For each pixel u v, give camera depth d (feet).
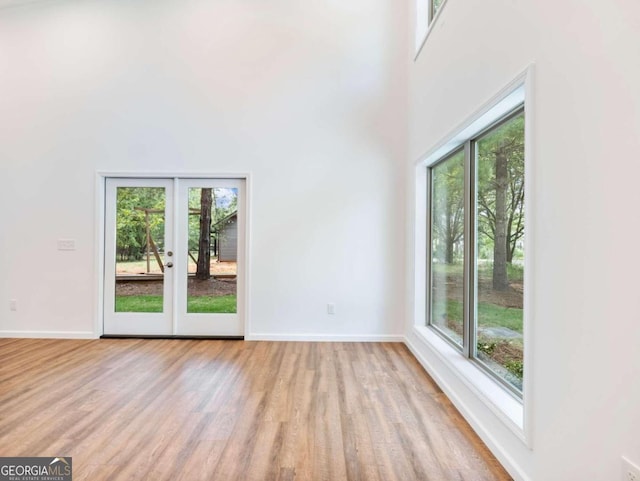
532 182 5.03
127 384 8.86
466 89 7.48
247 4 13.00
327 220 12.93
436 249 11.09
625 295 3.53
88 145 13.08
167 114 13.02
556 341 4.52
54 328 13.10
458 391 7.70
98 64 13.05
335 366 10.26
